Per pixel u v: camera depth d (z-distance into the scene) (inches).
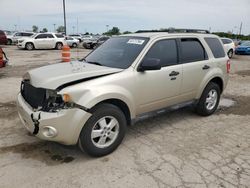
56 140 136.9
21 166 141.7
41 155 153.5
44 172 136.5
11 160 147.4
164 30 204.8
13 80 358.3
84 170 138.9
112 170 139.3
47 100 137.1
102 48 195.9
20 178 131.0
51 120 132.3
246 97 297.1
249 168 144.2
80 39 1523.1
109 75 151.6
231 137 184.4
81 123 138.2
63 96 133.0
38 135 138.2
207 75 211.8
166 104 187.3
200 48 210.7
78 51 981.2
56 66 169.2
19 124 198.2
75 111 135.9
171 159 151.7
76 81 140.9
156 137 181.3
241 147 169.2
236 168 143.9
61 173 135.9
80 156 153.0
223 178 134.2
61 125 134.0
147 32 199.3
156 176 134.7
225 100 282.8
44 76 145.5
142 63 165.0
